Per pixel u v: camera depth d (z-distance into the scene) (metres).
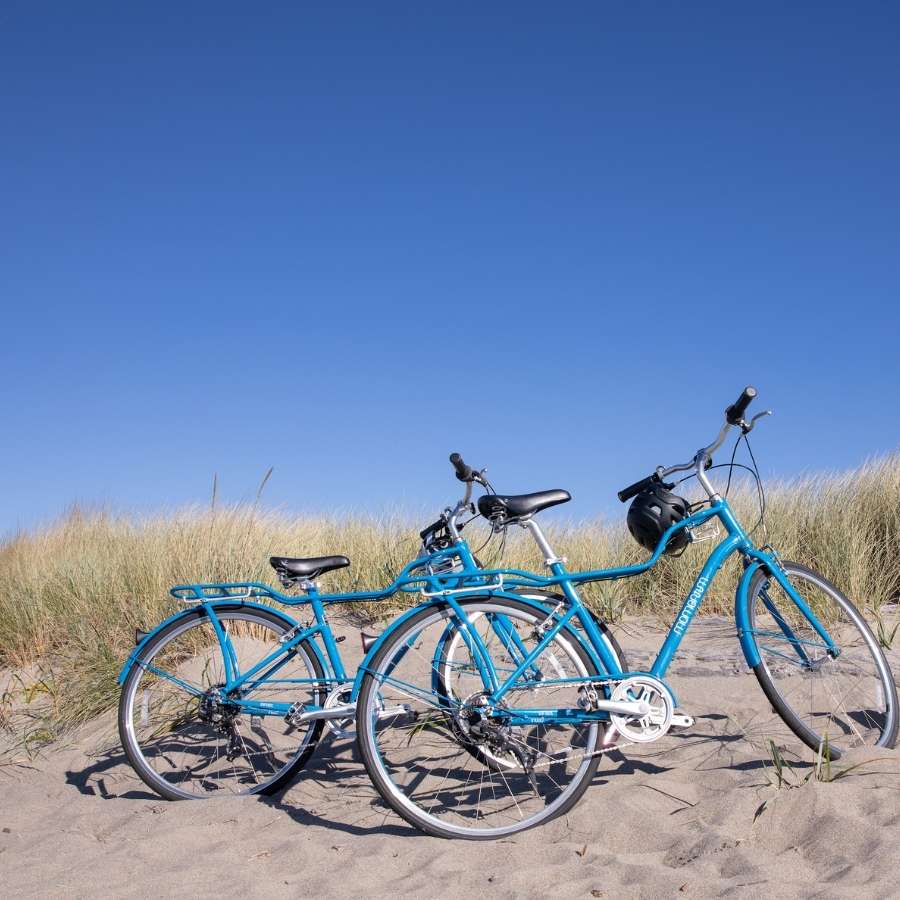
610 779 3.67
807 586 5.33
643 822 3.19
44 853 3.53
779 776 3.24
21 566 9.92
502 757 3.68
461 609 3.50
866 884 2.51
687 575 6.64
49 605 7.36
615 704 3.35
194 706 4.91
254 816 3.68
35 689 5.91
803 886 2.59
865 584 6.21
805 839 2.87
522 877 2.87
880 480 7.88
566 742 3.89
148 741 4.70
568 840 3.19
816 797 3.00
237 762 4.36
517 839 3.25
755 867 2.71
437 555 3.77
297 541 7.98
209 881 3.11
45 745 5.13
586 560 7.12
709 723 4.15
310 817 3.69
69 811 4.04
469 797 3.66
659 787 3.46
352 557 7.46
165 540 7.93
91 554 8.78
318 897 2.90
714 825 3.04
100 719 5.31
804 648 4.18
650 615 6.45
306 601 4.06
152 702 4.98
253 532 7.59
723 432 3.69
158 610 6.44
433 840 3.28
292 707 3.89
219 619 4.13
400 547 7.40
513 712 3.42
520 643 3.60
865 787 3.11
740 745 3.83
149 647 4.13
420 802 3.65
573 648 3.48
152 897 3.01
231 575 6.80
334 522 8.81
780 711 3.60
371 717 3.43
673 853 2.94
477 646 3.49
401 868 3.10
